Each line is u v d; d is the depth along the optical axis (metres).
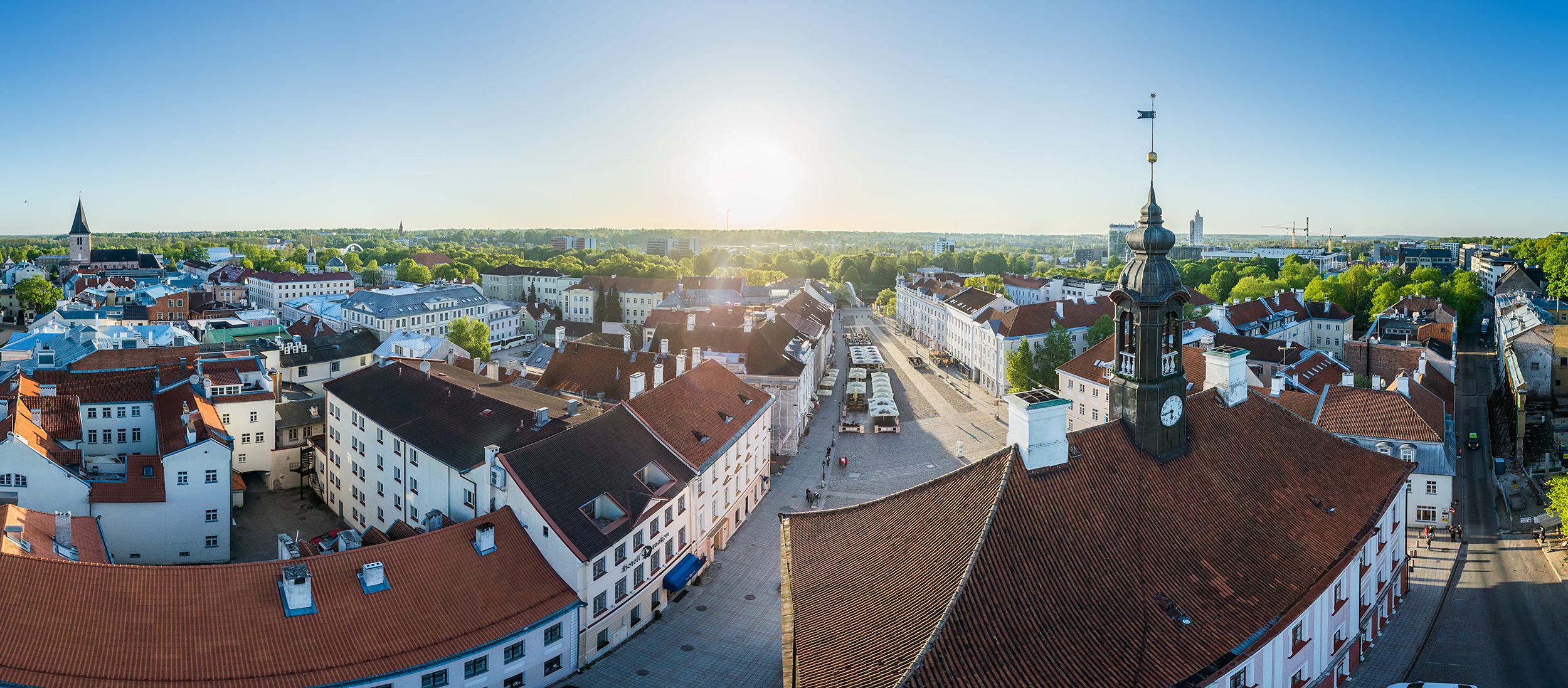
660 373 94.19
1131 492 46.50
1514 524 85.75
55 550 57.28
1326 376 112.56
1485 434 116.75
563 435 68.75
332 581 52.19
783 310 173.38
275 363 131.38
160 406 89.31
